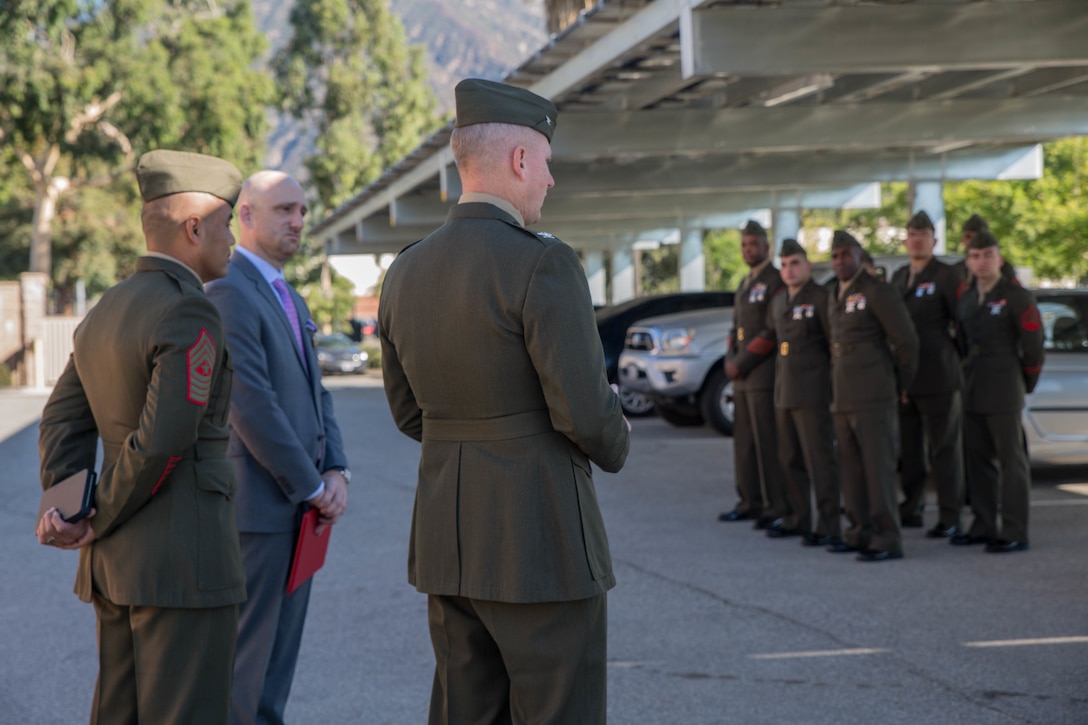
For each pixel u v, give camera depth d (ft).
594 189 63.41
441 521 9.14
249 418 12.34
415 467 40.40
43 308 99.45
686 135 50.21
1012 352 24.67
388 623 19.81
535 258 8.69
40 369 98.99
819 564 23.79
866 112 50.65
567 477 8.91
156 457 9.52
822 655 17.39
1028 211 81.20
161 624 9.89
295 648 13.37
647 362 46.37
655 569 23.48
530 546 8.81
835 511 25.64
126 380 9.80
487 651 9.39
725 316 46.47
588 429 8.68
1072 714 14.69
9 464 43.93
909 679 16.20
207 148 131.23
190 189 10.37
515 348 8.78
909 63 34.58
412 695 16.01
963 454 30.17
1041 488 33.32
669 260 161.99
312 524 12.80
